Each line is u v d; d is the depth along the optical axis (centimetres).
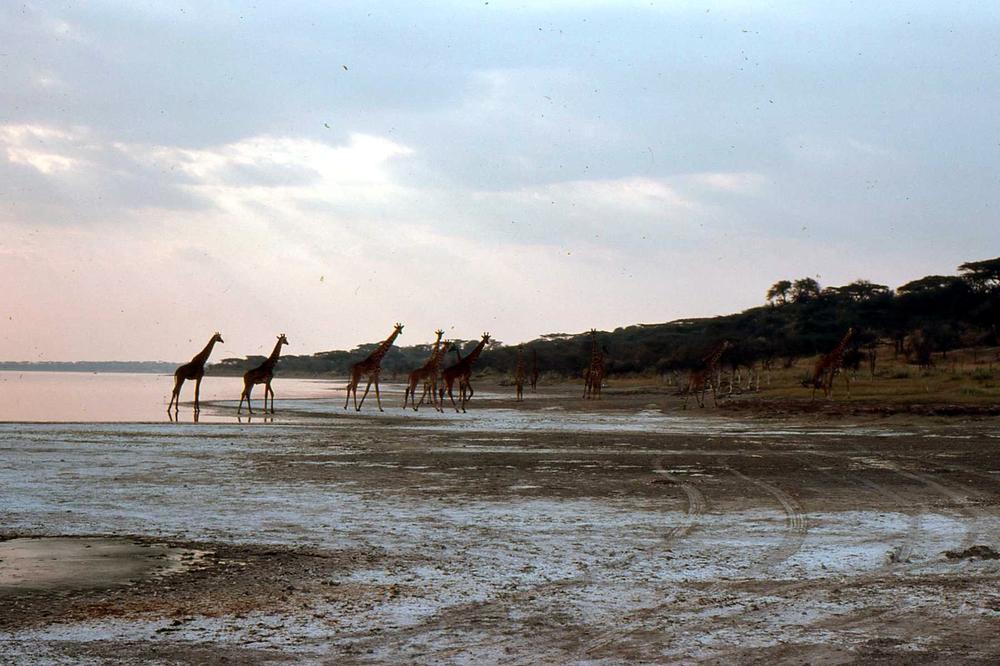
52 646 741
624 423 3572
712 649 741
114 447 2450
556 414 4212
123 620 820
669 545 1179
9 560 1075
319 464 2094
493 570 1034
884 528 1300
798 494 1628
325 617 836
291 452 2373
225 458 2212
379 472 1944
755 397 5009
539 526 1316
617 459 2209
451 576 1004
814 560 1088
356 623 817
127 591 927
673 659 716
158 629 793
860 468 2012
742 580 985
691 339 9706
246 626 805
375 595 919
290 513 1426
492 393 7312
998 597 900
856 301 9412
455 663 708
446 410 4628
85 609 856
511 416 4078
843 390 5028
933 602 882
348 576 1002
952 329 8312
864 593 922
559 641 765
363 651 736
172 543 1188
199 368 3669
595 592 933
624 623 818
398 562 1077
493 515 1409
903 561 1084
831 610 857
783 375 6862
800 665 698
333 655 725
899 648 735
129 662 704
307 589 942
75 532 1262
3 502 1519
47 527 1299
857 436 2841
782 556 1111
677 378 7888
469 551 1142
